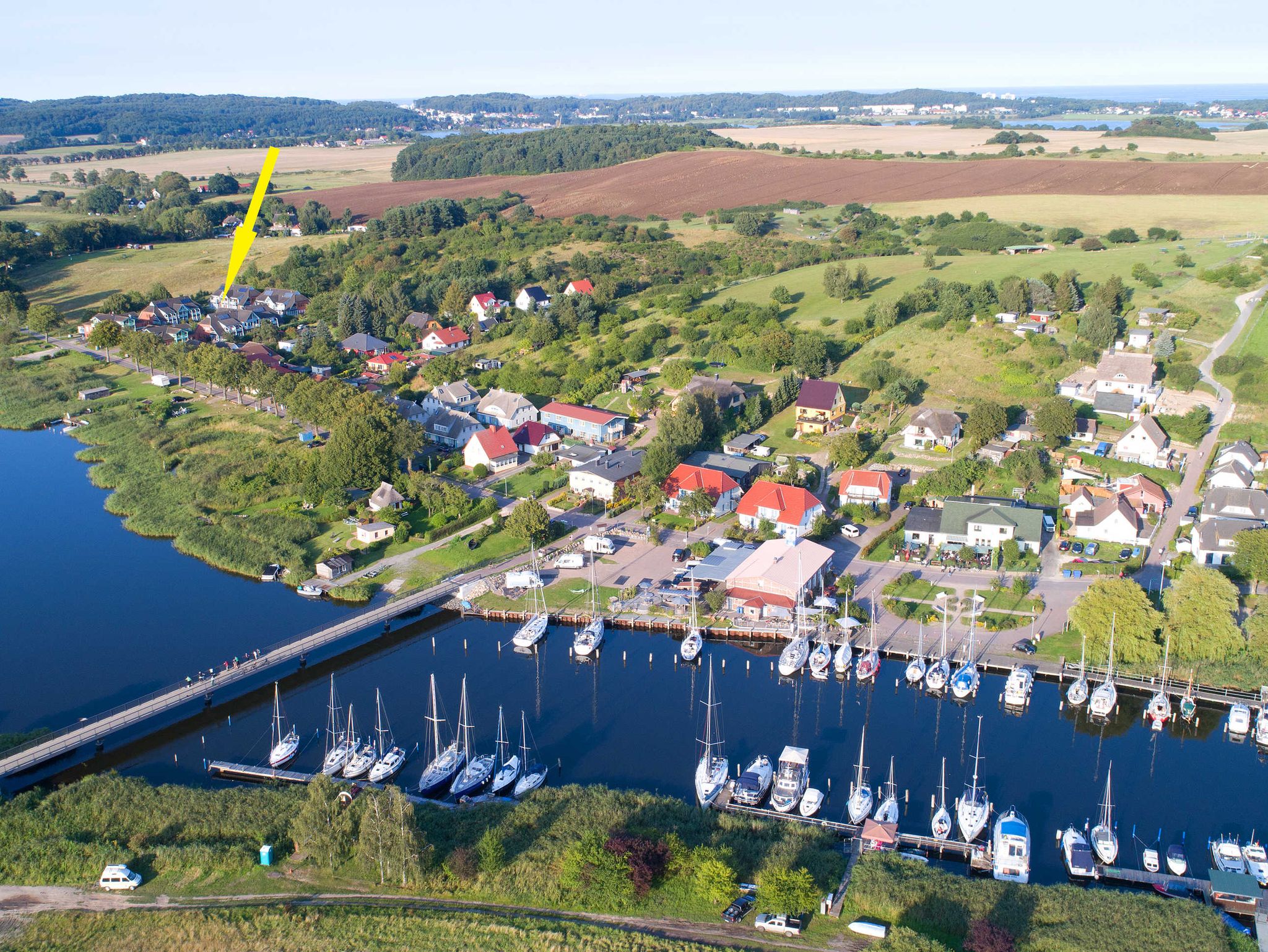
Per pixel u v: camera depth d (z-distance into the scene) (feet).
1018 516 442.91
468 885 258.57
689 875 257.96
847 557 447.83
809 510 474.08
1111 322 613.52
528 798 292.20
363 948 234.79
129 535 501.15
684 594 419.95
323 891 257.14
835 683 363.76
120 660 382.22
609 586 432.25
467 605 418.92
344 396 610.65
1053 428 517.14
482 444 562.25
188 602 430.61
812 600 410.93
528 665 379.35
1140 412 554.05
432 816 285.84
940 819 278.87
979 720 337.31
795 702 350.84
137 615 418.31
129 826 281.95
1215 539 418.10
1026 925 238.48
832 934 238.89
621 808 285.23
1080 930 235.20
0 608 423.23
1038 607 394.52
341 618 412.98
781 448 561.84
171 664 378.53
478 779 304.50
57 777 314.14
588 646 382.22
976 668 363.97
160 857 267.18
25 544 488.44
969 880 254.47
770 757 318.45
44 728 337.52
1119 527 443.73
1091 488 484.74
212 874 263.29
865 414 587.68
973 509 451.94
